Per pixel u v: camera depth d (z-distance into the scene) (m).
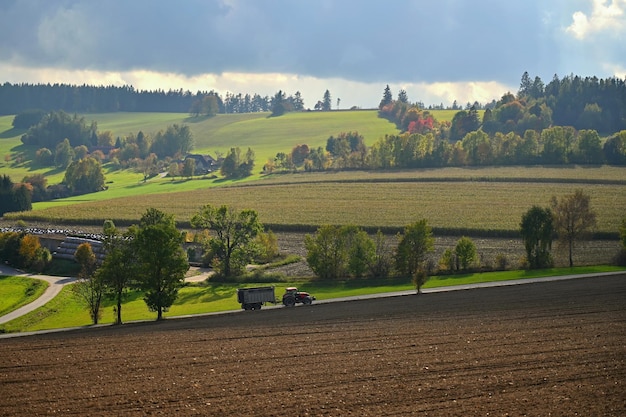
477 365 44.22
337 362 46.00
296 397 37.50
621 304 70.81
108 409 35.91
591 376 41.22
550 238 113.19
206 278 110.44
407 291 92.88
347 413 34.72
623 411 34.78
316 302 86.00
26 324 82.94
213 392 38.78
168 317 81.31
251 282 107.12
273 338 56.59
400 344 52.00
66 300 96.81
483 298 80.00
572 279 96.19
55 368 45.97
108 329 70.50
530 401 36.41
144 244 79.62
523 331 56.31
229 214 116.44
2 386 41.16
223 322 69.94
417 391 38.41
